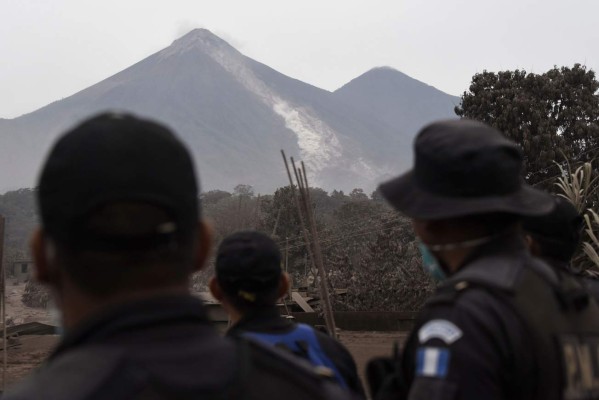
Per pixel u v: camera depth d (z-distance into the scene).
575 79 49.53
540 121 45.12
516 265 3.35
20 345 27.92
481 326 3.05
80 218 1.96
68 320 2.11
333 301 36.81
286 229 59.69
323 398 2.15
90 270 2.00
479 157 3.40
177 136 2.15
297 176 18.91
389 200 3.61
